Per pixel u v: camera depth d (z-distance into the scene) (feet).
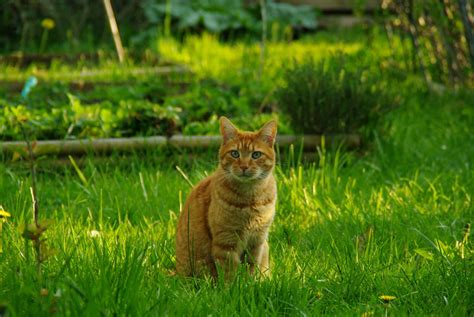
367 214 21.76
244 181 17.48
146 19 59.98
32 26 57.00
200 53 50.90
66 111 29.07
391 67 41.93
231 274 17.67
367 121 28.50
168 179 24.86
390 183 25.27
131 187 24.03
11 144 25.77
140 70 43.93
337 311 15.70
